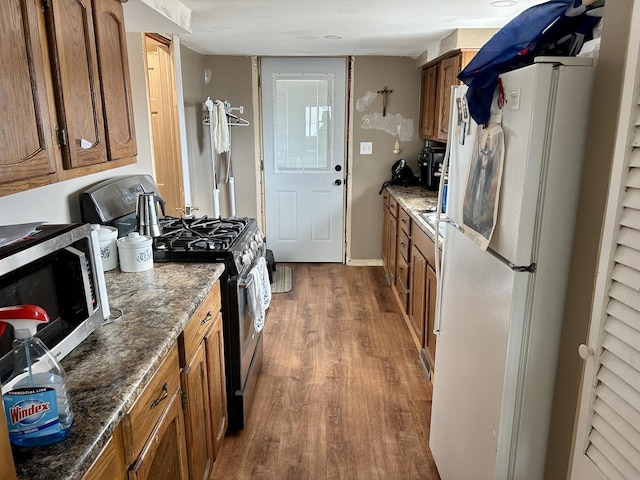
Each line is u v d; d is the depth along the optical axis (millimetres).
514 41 1258
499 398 1331
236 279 2150
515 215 1224
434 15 2711
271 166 4824
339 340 3299
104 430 973
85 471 896
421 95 4484
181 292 1754
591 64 1120
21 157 1146
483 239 1417
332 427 2369
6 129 1084
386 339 3311
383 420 2426
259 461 2137
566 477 1252
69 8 1387
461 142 1648
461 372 1663
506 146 1274
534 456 1355
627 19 1017
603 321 1021
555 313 1257
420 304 2947
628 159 943
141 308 1602
